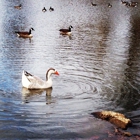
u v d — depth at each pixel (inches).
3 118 402.6
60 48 889.5
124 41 1053.8
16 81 551.2
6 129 376.2
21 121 397.4
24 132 371.9
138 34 1226.0
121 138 368.8
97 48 912.9
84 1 2785.4
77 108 446.3
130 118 423.8
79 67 673.0
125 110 448.5
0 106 438.6
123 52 866.8
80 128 388.2
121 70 661.3
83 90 523.2
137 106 464.8
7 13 1752.0
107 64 713.0
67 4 2487.7
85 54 816.3
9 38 1021.8
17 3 2365.9
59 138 363.3
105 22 1562.5
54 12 1926.7
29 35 1055.0
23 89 514.9
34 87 516.1
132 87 547.2
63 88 530.6
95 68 670.5
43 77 589.3
